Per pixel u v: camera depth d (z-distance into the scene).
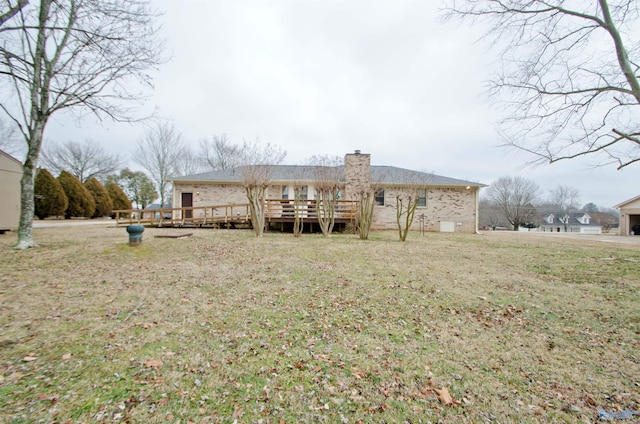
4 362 2.52
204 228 14.26
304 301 4.24
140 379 2.35
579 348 3.02
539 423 1.98
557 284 5.29
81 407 2.01
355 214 13.43
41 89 7.43
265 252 7.82
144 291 4.53
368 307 4.07
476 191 16.52
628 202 21.72
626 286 5.20
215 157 31.19
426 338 3.20
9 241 8.34
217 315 3.69
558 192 46.75
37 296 4.17
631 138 5.98
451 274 5.87
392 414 2.04
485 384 2.40
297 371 2.53
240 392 2.24
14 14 6.63
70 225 15.33
